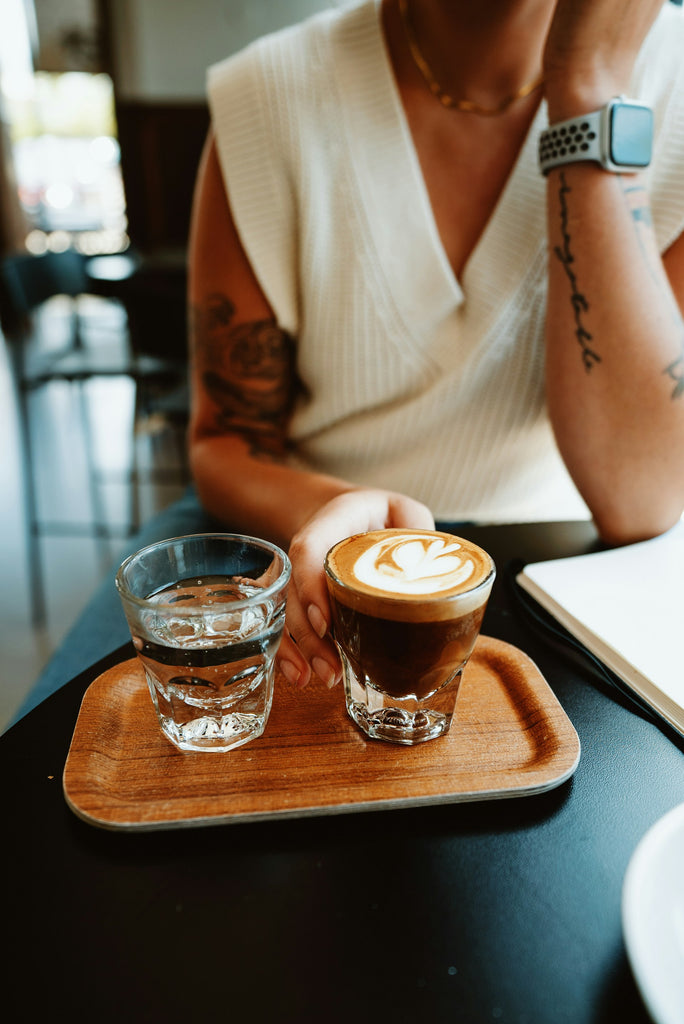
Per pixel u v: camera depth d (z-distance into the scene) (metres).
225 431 1.10
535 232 0.96
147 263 3.18
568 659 0.58
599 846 0.40
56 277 3.00
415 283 1.00
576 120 0.78
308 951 0.34
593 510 0.83
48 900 0.37
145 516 2.79
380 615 0.43
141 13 5.73
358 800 0.42
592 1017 0.31
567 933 0.35
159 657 0.45
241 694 0.47
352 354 1.05
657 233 0.95
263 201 1.01
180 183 6.20
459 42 0.91
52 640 1.93
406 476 1.10
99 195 7.75
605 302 0.79
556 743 0.47
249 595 0.52
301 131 0.96
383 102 0.95
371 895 0.37
